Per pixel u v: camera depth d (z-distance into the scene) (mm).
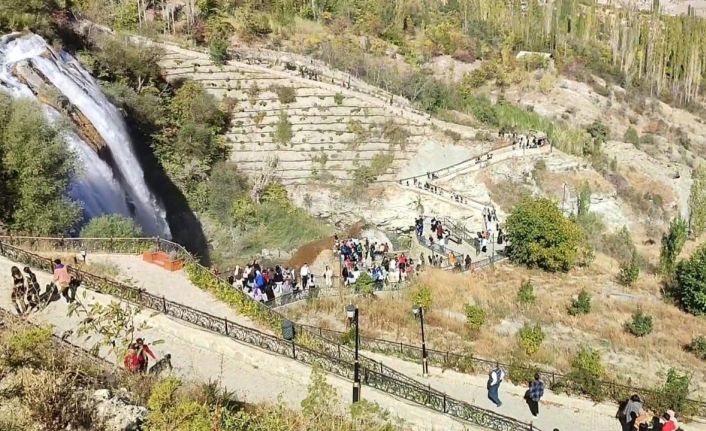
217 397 17828
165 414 14461
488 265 43969
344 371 21891
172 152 55656
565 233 44469
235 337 22578
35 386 14344
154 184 53812
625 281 46688
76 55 54031
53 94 41469
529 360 30078
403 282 36938
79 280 25094
